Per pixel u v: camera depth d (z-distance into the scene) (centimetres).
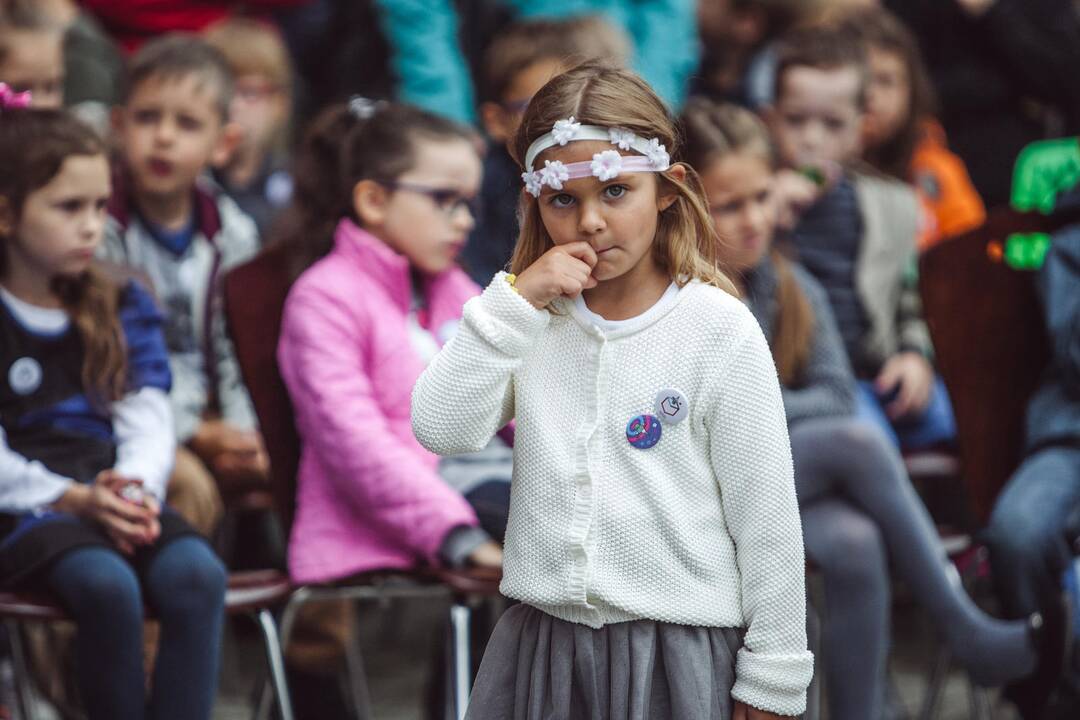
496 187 1245
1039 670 999
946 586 981
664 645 669
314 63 1630
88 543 865
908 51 1427
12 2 1199
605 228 656
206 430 1159
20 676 947
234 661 1348
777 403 673
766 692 667
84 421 942
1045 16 1662
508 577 684
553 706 675
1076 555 1034
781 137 1310
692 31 1656
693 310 673
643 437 666
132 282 996
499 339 665
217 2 1590
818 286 1155
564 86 664
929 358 1308
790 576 667
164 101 1159
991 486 1089
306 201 1046
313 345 981
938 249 1088
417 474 961
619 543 664
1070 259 1060
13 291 937
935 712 1075
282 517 994
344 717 1109
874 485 973
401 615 1455
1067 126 1686
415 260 1034
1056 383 1080
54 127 916
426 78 1533
